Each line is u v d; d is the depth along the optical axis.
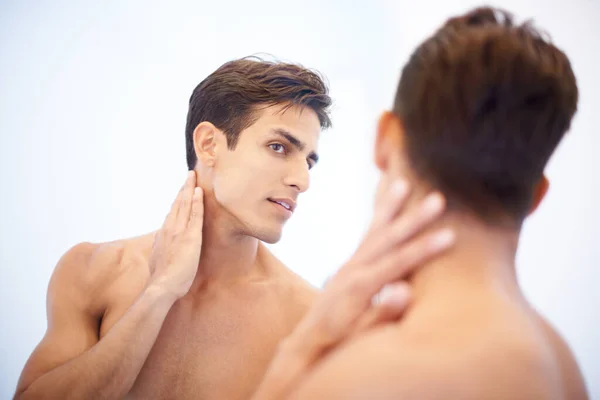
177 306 1.16
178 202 1.17
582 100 2.04
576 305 2.02
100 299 1.18
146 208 2.24
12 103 2.23
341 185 2.18
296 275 1.30
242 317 1.17
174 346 1.13
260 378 1.13
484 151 0.37
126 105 2.27
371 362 0.32
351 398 0.31
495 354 0.31
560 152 2.06
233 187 1.12
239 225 1.14
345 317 0.40
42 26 2.25
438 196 0.36
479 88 0.37
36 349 1.11
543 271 2.05
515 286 0.37
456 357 0.31
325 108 1.19
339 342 0.41
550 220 2.07
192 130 1.22
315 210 2.19
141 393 1.10
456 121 0.37
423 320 0.33
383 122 0.42
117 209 2.24
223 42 2.27
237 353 1.14
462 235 0.37
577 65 2.03
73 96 2.25
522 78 0.37
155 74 2.27
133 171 2.26
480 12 0.42
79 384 1.02
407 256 0.37
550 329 0.40
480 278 0.35
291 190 1.12
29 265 2.18
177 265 1.10
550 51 0.39
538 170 0.39
